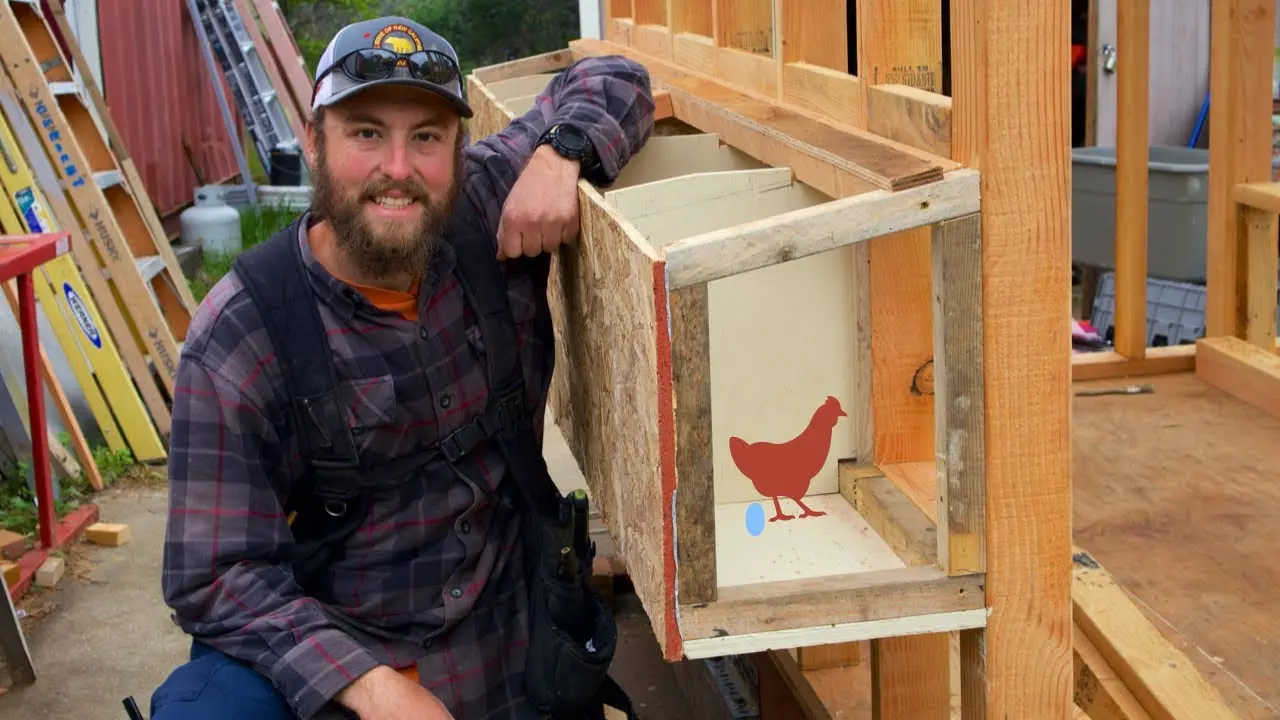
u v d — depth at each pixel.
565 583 1.91
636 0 3.57
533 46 8.73
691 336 1.44
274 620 1.74
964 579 1.55
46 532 3.77
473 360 1.91
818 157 1.71
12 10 5.04
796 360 1.94
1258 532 2.70
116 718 2.98
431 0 8.88
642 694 3.02
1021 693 1.58
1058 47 1.42
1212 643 2.26
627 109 2.09
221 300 1.79
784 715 2.44
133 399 4.61
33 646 3.33
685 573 1.50
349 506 1.88
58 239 3.70
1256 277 3.66
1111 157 4.88
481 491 1.91
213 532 1.75
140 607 3.54
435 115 1.75
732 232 1.42
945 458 1.52
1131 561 2.59
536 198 1.89
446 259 1.88
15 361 4.39
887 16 1.79
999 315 1.48
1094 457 3.17
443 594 1.91
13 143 4.58
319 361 1.79
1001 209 1.45
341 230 1.77
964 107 1.48
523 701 1.96
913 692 2.06
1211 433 3.30
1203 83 6.02
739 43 2.58
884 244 1.87
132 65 7.67
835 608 1.53
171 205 8.42
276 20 8.85
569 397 2.17
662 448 1.45
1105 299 5.01
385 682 1.71
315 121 1.78
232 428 1.76
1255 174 3.64
